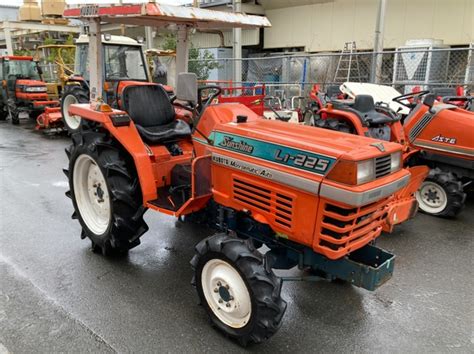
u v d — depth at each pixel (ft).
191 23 11.81
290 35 42.88
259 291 7.78
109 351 8.23
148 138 11.14
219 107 9.91
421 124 15.93
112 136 11.35
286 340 8.70
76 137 12.39
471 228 14.66
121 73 26.22
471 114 15.34
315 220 7.68
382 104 19.61
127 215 10.90
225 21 10.73
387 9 35.12
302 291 10.54
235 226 9.66
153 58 32.12
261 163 8.37
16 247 12.53
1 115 39.86
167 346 8.41
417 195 16.06
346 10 37.91
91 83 11.57
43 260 11.76
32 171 21.06
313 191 7.54
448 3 31.96
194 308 9.67
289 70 33.09
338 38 39.04
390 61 33.04
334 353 8.34
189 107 12.34
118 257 12.03
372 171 7.55
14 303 9.71
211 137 9.48
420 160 16.47
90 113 11.41
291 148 8.00
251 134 8.73
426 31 33.53
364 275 8.08
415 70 30.50
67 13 11.14
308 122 24.68
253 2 43.75
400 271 11.61
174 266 11.59
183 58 12.55
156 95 12.40
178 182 11.13
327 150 7.52
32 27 50.03
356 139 8.45
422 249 12.98
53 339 8.54
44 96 36.14
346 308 9.84
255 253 8.16
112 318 9.24
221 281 8.48
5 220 14.55
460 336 8.91
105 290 10.32
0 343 8.39
